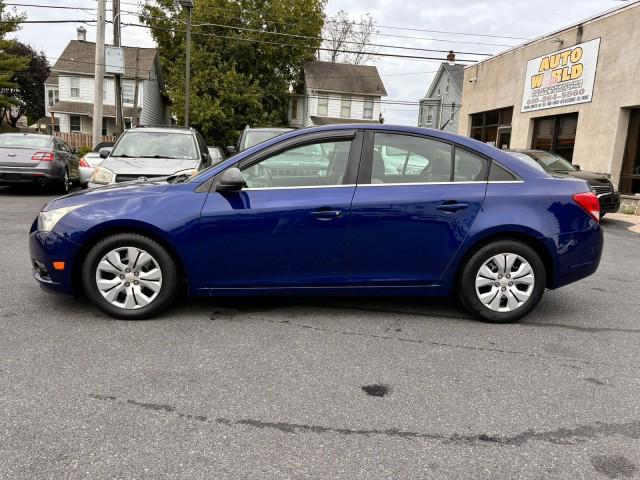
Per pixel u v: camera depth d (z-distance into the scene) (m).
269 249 4.02
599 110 13.70
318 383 3.15
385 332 4.03
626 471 2.39
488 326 4.23
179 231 3.94
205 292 4.08
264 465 2.36
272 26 34.81
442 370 3.39
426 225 4.07
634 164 13.06
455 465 2.40
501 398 3.04
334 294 4.17
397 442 2.57
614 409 2.95
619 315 4.64
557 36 15.50
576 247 4.22
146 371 3.23
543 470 2.38
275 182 4.11
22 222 8.38
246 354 3.54
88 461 2.34
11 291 4.73
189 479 2.25
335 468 2.36
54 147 12.53
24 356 3.38
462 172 4.20
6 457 2.35
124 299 4.08
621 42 12.94
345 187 4.07
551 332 4.15
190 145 8.57
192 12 33.56
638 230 10.25
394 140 4.19
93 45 37.47
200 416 2.75
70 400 2.86
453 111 32.41
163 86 41.41
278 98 36.59
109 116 35.03
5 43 28.59
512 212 4.10
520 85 17.52
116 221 3.92
